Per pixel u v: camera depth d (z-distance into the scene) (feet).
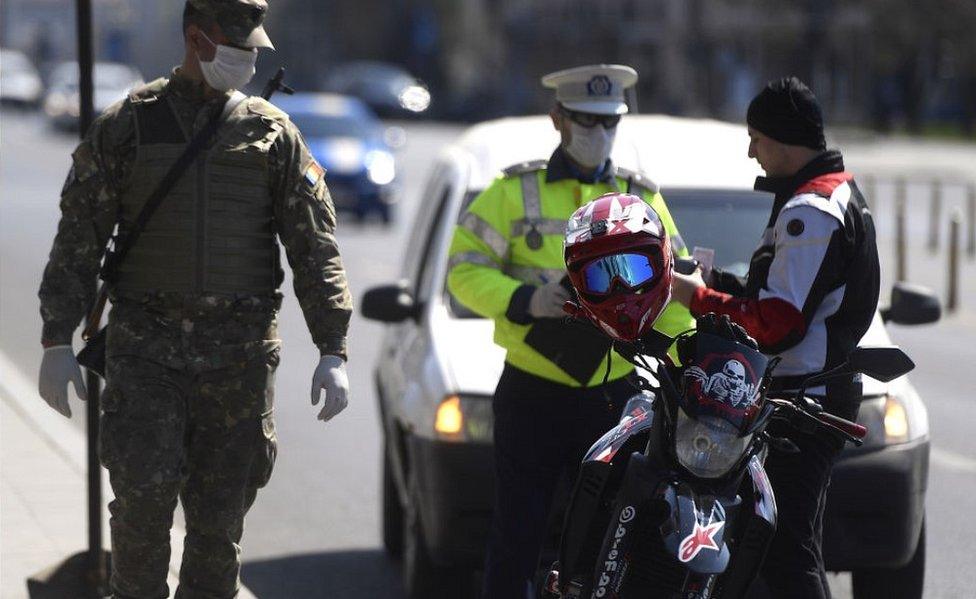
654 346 53.67
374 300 84.33
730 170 86.89
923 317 80.43
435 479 72.59
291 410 135.85
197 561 59.93
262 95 62.13
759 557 52.90
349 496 107.65
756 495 52.60
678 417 51.21
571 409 63.93
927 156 556.51
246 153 57.82
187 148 57.47
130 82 614.75
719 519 50.03
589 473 55.06
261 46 57.57
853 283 59.47
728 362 51.65
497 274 64.95
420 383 76.74
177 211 57.52
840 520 70.33
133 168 57.72
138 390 57.26
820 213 58.49
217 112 58.13
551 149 86.22
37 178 399.85
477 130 94.27
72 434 116.47
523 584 64.28
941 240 296.10
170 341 57.57
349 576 89.25
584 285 54.13
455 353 76.54
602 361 63.21
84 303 58.23
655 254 53.78
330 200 59.52
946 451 119.44
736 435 50.62
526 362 63.98
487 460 71.87
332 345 58.34
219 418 58.54
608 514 55.01
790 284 58.44
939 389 147.33
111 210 58.29
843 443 59.52
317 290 58.44
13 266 232.12
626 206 54.54
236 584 60.54
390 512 91.71
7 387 136.46
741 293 64.08
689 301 60.59
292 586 87.15
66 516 91.71
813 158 60.34
